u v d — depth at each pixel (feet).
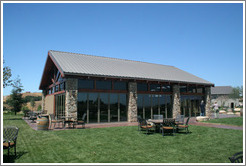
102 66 57.41
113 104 53.16
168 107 63.62
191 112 70.38
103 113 51.29
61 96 51.52
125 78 52.03
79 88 47.96
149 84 59.98
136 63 76.02
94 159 20.08
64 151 23.00
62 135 33.06
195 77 76.43
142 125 37.19
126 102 55.52
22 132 36.11
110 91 52.37
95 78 49.16
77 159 20.07
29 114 60.34
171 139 30.09
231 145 26.13
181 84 66.13
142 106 57.93
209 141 28.60
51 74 66.69
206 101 74.08
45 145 25.88
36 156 21.08
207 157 20.86
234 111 101.40
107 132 36.32
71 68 47.39
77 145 25.90
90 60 62.08
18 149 23.89
